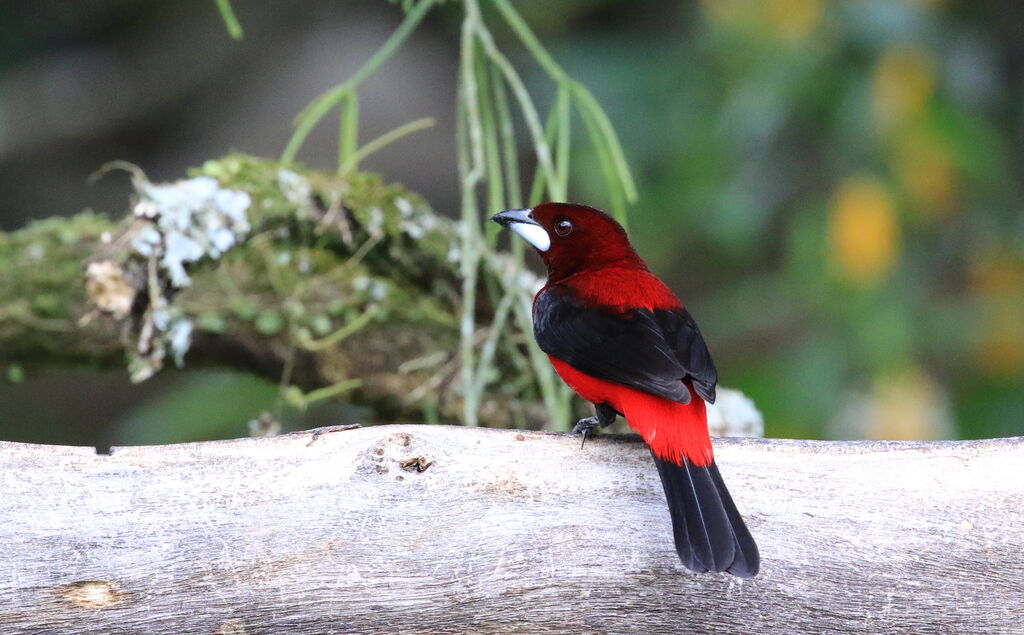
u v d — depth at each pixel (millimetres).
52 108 18531
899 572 6211
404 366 10438
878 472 6414
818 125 12594
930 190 12031
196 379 14273
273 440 6281
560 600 6172
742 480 6441
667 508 6316
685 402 6344
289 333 10281
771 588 6188
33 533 5945
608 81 13914
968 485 6355
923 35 11992
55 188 18750
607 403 7492
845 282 12016
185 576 6000
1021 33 13883
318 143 18422
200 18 19188
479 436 6422
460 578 6125
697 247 15086
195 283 9977
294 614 6055
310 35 19219
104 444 17344
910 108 11812
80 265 9484
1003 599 6184
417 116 18734
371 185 10070
